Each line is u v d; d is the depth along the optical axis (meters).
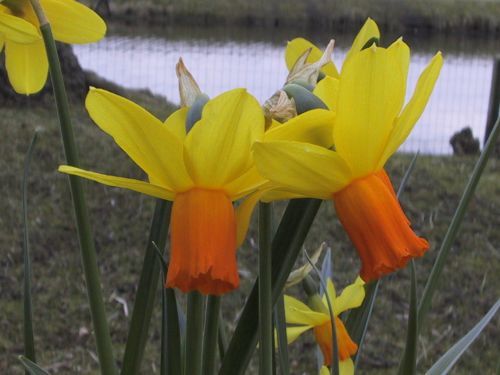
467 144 2.01
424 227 1.47
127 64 3.40
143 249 1.35
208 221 0.22
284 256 0.26
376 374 1.04
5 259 1.29
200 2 5.16
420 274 1.30
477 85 3.42
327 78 0.23
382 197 0.22
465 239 1.42
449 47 4.83
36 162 1.60
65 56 2.06
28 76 0.32
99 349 0.26
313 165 0.21
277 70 3.46
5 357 1.05
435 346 1.10
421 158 1.86
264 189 0.22
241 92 0.21
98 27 0.30
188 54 3.83
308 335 1.12
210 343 0.25
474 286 1.27
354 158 0.22
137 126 0.21
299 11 5.23
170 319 0.26
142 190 0.23
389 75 0.21
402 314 1.18
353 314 0.35
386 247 0.22
